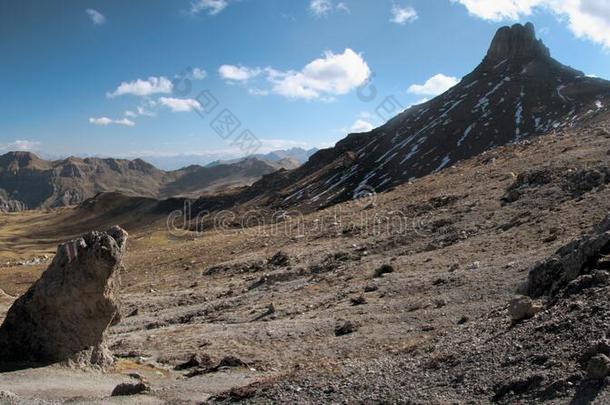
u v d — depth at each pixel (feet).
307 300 128.67
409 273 126.72
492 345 53.47
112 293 87.71
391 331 89.76
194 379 76.79
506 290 93.86
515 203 161.27
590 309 50.52
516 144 289.12
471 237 148.77
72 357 84.38
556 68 537.65
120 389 67.82
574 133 249.55
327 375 59.16
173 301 162.91
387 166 449.89
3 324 86.53
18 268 302.45
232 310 138.72
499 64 581.12
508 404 41.39
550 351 46.70
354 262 158.92
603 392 37.70
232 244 249.14
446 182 233.76
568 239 113.91
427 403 45.14
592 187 147.54
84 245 84.99
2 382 71.82
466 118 473.26
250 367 82.89
